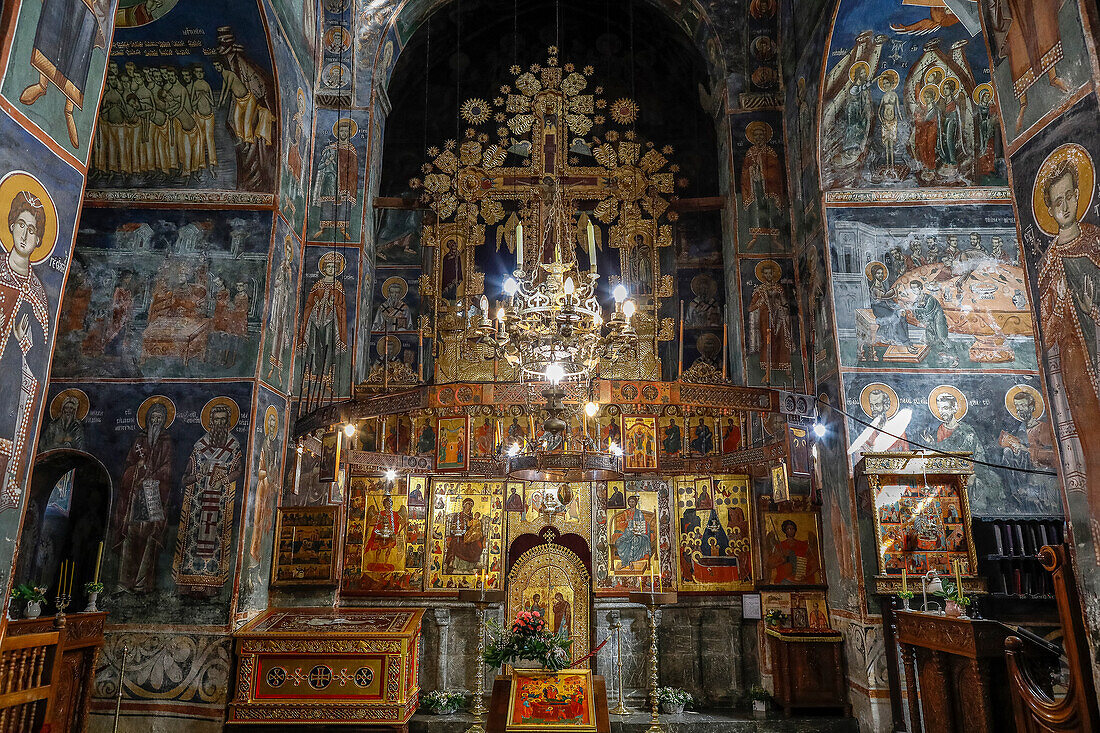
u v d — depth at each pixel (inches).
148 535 512.1
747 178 677.3
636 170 733.9
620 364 689.6
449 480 638.5
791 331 641.6
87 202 559.8
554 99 755.4
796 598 593.0
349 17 703.7
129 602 500.7
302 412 618.5
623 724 540.4
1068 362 271.0
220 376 539.5
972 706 347.3
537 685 376.5
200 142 565.0
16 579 565.6
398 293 712.4
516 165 752.3
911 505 507.2
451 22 792.9
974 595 479.2
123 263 554.3
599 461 416.5
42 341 274.2
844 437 538.9
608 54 809.5
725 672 605.0
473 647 610.2
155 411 532.7
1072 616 263.7
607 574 624.7
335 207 665.0
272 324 568.4
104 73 313.6
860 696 514.9
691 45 772.6
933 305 556.7
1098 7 260.4
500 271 718.5
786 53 681.0
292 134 608.1
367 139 684.1
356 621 523.2
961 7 502.0
